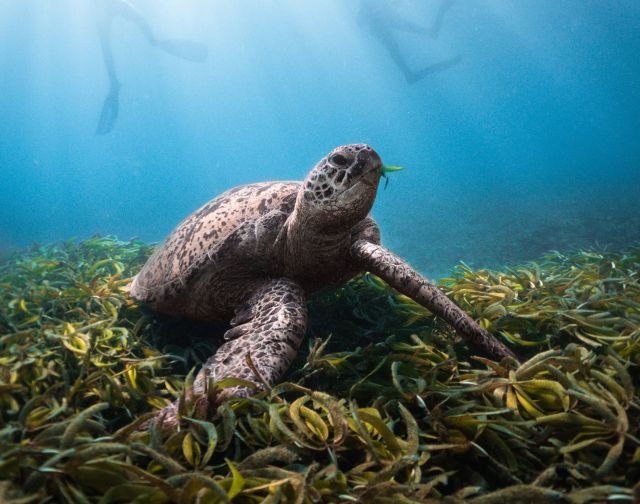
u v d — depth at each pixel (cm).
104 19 569
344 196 86
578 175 1033
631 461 51
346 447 55
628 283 107
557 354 70
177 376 82
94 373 75
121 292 119
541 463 54
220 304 100
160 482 44
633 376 71
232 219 102
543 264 162
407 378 71
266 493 48
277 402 64
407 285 87
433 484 48
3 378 71
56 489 45
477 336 80
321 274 101
